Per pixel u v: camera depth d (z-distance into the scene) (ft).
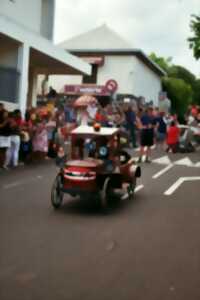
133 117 66.90
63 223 25.50
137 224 25.79
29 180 38.63
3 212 27.53
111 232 23.95
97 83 118.93
